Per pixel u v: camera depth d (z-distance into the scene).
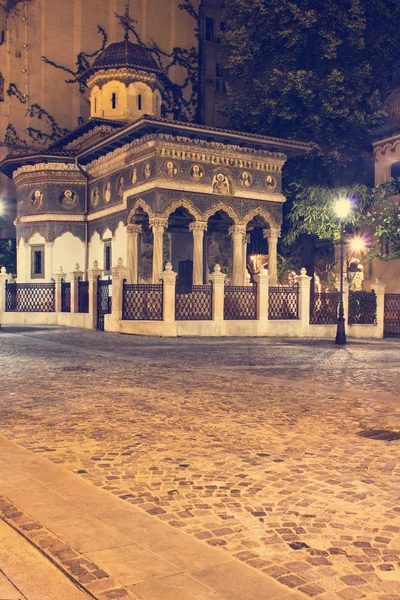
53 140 48.53
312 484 5.11
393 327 29.58
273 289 26.55
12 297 32.50
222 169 31.42
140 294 25.06
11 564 3.44
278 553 3.66
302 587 3.21
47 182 37.16
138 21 50.97
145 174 30.47
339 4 34.56
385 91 38.72
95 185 36.59
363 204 33.16
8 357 15.43
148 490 4.89
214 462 5.77
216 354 17.14
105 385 10.74
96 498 4.58
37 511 4.25
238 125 38.12
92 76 38.91
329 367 14.27
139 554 3.56
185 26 53.19
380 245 33.03
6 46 47.34
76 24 49.09
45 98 48.25
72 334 24.41
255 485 5.06
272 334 26.25
